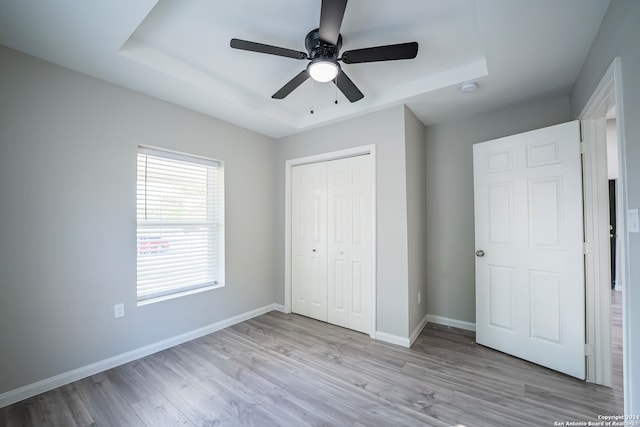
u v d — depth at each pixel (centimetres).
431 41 193
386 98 264
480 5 147
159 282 262
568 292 211
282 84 256
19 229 184
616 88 137
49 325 195
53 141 198
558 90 239
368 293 292
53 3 144
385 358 238
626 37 130
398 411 172
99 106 220
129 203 235
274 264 373
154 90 239
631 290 129
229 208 315
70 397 186
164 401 182
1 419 165
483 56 211
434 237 322
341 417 167
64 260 202
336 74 188
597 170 204
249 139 338
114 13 153
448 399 183
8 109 181
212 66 227
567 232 212
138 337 239
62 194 202
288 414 170
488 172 259
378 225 279
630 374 130
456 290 308
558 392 189
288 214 360
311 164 342
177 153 273
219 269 312
